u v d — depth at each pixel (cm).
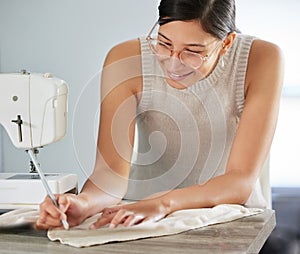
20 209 166
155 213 150
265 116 177
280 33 353
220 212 154
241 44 185
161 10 155
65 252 126
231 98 185
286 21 351
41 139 167
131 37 345
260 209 164
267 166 201
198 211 153
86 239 133
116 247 129
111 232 138
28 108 165
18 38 358
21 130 166
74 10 350
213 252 124
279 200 359
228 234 139
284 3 350
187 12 151
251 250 131
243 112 180
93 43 350
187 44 154
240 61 184
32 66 358
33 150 169
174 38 154
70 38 352
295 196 358
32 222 148
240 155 174
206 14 153
